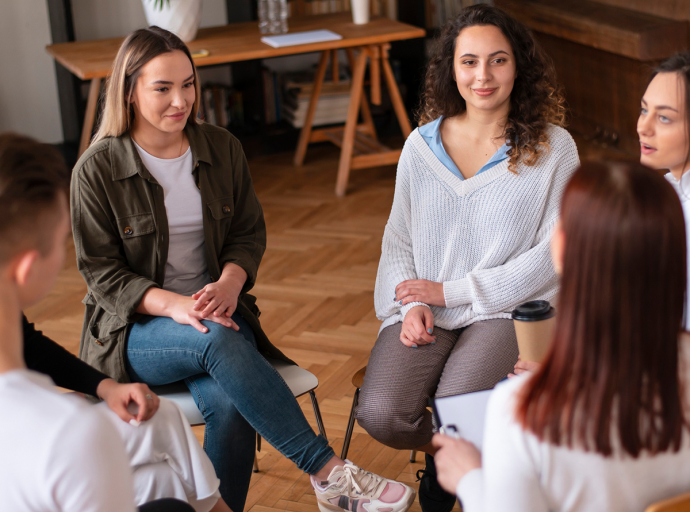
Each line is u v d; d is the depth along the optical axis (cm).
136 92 179
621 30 408
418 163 203
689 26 398
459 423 128
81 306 323
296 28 439
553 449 90
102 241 184
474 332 191
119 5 490
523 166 193
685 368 93
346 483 172
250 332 190
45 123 499
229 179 196
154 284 182
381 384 183
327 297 326
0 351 91
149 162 186
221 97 500
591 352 88
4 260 91
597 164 90
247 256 198
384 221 404
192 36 417
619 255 86
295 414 173
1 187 90
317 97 475
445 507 186
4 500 90
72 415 90
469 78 191
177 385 185
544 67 194
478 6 195
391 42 529
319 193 446
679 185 158
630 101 447
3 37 473
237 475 176
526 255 191
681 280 88
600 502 92
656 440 90
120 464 93
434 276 202
